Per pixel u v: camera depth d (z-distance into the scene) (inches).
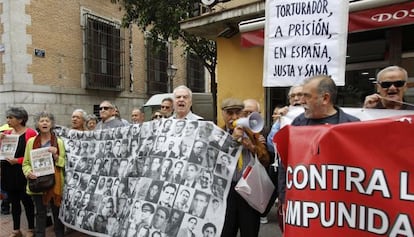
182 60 771.4
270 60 146.9
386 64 203.5
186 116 135.2
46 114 164.6
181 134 119.6
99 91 564.4
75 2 518.6
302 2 139.3
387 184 64.6
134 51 636.7
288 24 142.3
